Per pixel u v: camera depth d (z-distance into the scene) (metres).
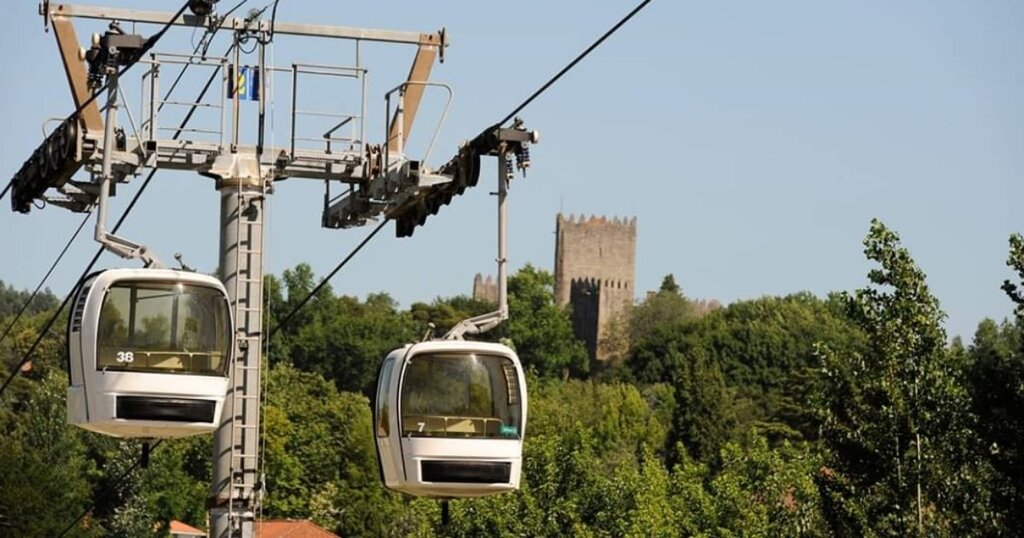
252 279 57.41
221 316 54.56
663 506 129.38
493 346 57.84
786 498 124.50
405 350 57.72
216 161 58.28
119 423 53.56
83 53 56.56
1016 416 83.56
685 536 130.50
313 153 60.03
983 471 83.19
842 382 86.12
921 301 85.56
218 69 58.41
